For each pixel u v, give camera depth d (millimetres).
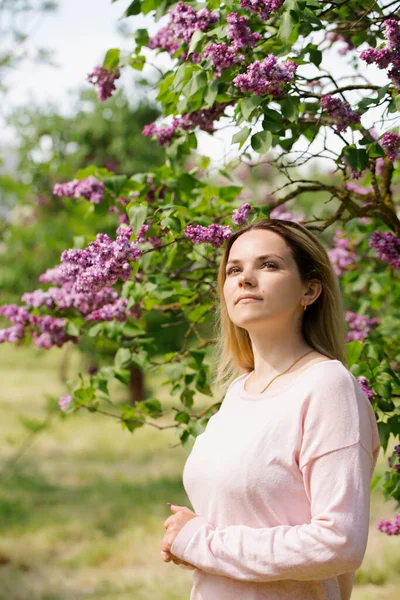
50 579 5410
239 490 1596
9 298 10031
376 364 2771
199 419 3004
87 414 11945
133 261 2150
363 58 2055
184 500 7320
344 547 1451
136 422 3096
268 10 2145
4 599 4969
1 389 15023
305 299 1808
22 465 8805
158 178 3117
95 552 5824
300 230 1833
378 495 6922
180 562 1719
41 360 20812
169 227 2420
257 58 2418
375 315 4051
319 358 1717
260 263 1765
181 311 3553
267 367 1775
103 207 3141
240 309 1756
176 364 3125
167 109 2957
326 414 1544
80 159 12109
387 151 2182
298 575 1494
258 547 1530
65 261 2104
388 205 2857
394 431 2643
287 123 2303
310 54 2369
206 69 2352
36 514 6906
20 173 10430
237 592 1615
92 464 8977
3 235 9633
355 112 2176
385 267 3840
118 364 3164
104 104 12078
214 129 2797
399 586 5051
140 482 8086
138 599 4941
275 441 1589
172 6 2646
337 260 3807
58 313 3523
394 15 2369
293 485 1569
